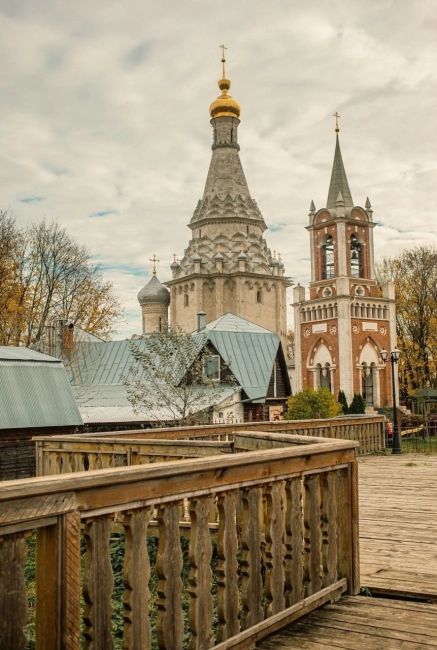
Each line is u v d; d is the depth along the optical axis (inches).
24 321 1530.5
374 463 642.8
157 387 1041.5
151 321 3270.2
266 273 3041.3
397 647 171.6
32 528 119.4
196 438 464.1
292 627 186.7
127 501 137.4
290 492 192.7
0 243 1521.9
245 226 3095.5
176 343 1077.8
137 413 1074.7
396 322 2383.1
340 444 215.2
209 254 3043.8
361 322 2261.3
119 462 377.4
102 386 1440.7
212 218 3065.9
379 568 254.8
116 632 216.5
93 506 130.2
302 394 1414.9
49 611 123.0
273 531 184.4
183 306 3080.7
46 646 122.6
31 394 769.6
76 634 124.6
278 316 3063.5
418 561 265.0
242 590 173.5
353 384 2215.8
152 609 243.1
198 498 157.6
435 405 1833.2
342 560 218.5
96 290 1756.9
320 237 2359.7
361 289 2289.6
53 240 1616.6
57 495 123.0
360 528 329.1
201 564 157.1
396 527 330.6
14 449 733.9
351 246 2336.4
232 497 169.0
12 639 116.1
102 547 133.3
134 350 1084.5
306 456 197.3
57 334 1501.0
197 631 154.0
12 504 115.3
